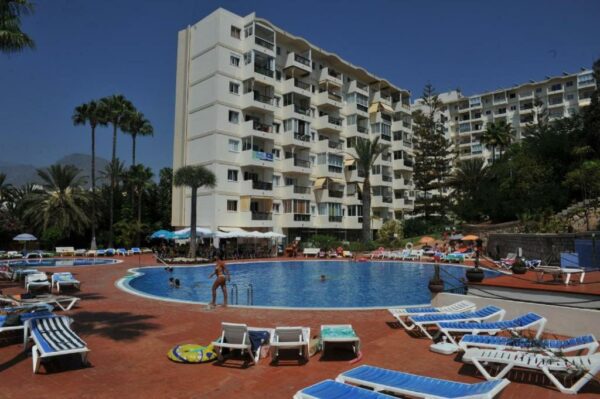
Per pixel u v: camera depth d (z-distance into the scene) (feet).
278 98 152.25
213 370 22.02
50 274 64.54
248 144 136.67
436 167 201.87
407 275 83.92
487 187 162.91
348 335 24.64
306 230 157.17
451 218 191.72
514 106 289.33
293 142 149.07
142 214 173.27
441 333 28.91
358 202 173.27
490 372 21.61
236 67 138.21
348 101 182.80
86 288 54.24
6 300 36.06
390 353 25.29
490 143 208.54
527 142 159.74
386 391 16.22
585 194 112.68
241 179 136.26
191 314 36.58
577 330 28.50
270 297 57.82
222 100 132.87
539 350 20.98
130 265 92.63
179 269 89.71
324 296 59.00
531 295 34.88
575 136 138.21
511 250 96.12
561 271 40.75
